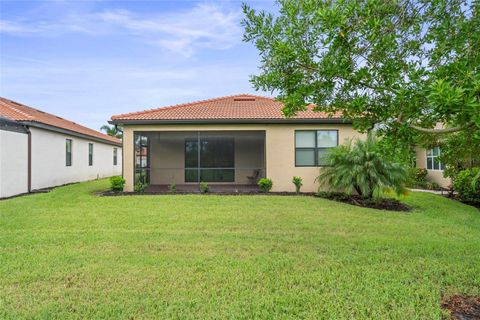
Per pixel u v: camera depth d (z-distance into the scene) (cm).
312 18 327
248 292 345
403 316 294
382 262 436
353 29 299
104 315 299
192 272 399
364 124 364
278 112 1284
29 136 1241
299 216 744
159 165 1583
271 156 1222
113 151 2330
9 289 351
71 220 689
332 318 291
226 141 1608
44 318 294
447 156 437
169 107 1409
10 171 1120
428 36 321
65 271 401
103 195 1088
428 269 410
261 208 842
